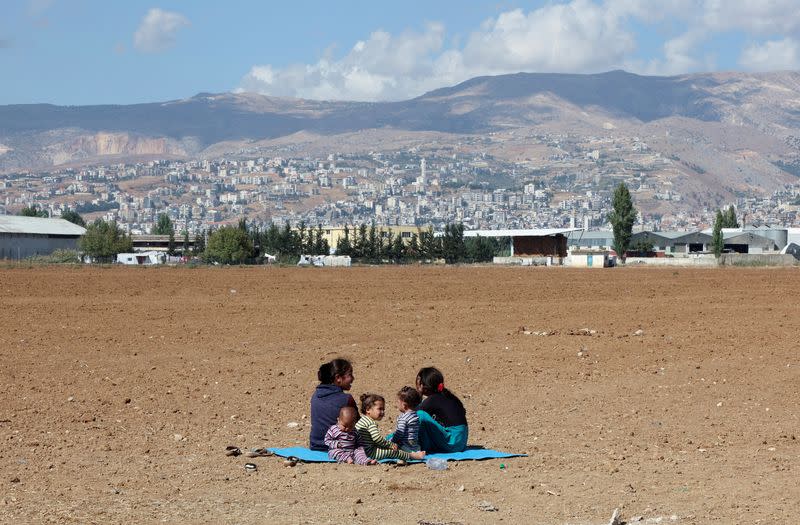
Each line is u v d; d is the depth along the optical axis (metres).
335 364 17.38
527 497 14.30
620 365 28.02
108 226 165.88
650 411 21.61
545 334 35.22
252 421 20.33
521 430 19.58
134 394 23.20
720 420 20.64
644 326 38.53
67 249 172.25
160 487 14.82
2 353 29.72
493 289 61.91
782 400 22.89
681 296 56.00
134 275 81.19
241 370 26.84
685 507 13.73
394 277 81.44
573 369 27.28
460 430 17.33
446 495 14.45
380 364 27.98
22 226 169.75
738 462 16.70
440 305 48.09
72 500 13.96
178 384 24.59
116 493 14.43
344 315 42.31
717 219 172.38
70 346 31.52
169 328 36.88
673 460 16.86
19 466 16.03
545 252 183.62
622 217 173.88
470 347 31.73
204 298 52.50
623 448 17.89
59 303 48.19
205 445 17.95
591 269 113.06
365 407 17.05
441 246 185.12
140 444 17.95
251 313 43.06
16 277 74.75
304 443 18.20
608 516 13.29
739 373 26.61
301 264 147.38
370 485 15.03
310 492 14.59
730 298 54.16
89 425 19.66
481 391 24.00
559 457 17.09
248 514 13.35
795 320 40.69
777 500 14.11
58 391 23.48
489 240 190.25
